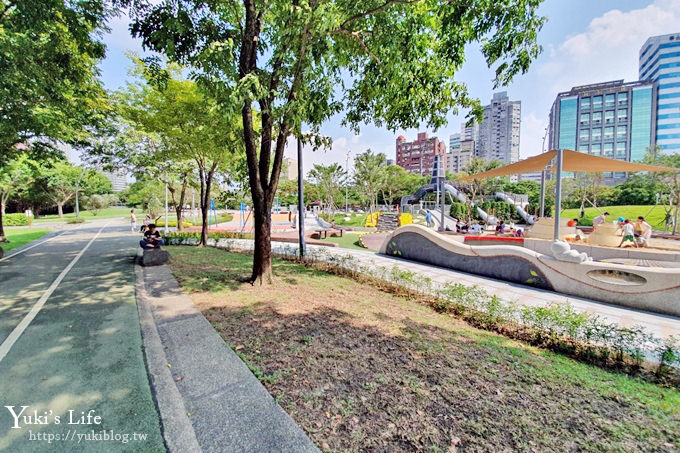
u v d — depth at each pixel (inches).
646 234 402.0
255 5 220.7
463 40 197.5
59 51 287.6
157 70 253.0
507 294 261.6
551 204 1296.8
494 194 1418.6
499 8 166.7
